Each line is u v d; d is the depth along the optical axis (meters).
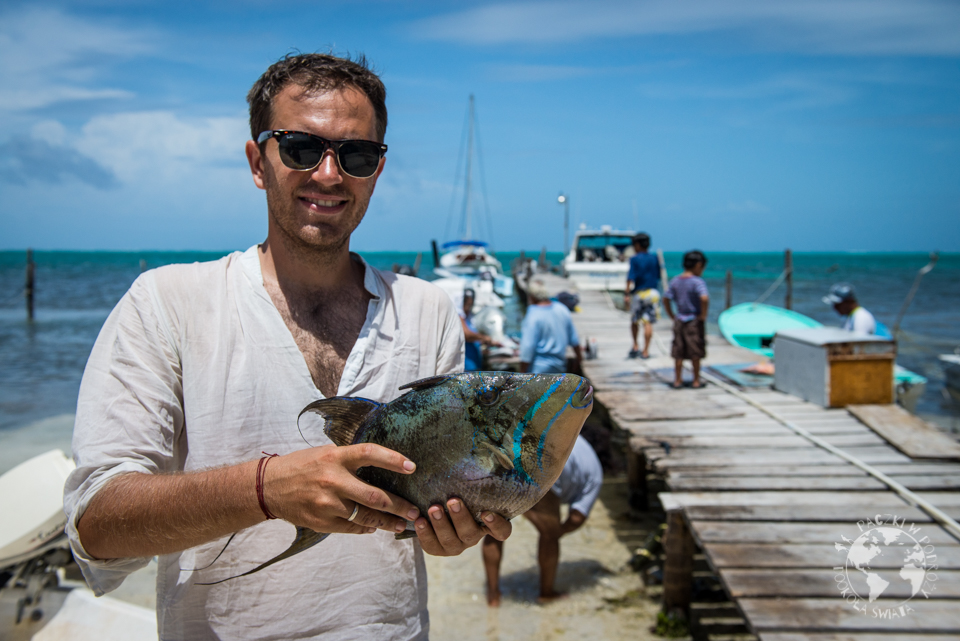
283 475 1.13
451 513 1.19
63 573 4.85
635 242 11.91
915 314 29.17
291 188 1.54
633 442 6.70
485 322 12.51
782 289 46.84
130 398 1.40
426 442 1.22
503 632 4.94
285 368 1.53
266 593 1.51
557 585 5.67
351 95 1.58
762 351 12.89
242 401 1.49
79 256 167.75
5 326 25.83
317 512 1.12
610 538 6.71
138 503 1.19
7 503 4.00
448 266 28.91
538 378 1.18
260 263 1.64
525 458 1.18
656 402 8.36
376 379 1.63
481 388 1.21
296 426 1.52
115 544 1.23
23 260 125.38
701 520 4.82
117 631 3.74
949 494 5.22
